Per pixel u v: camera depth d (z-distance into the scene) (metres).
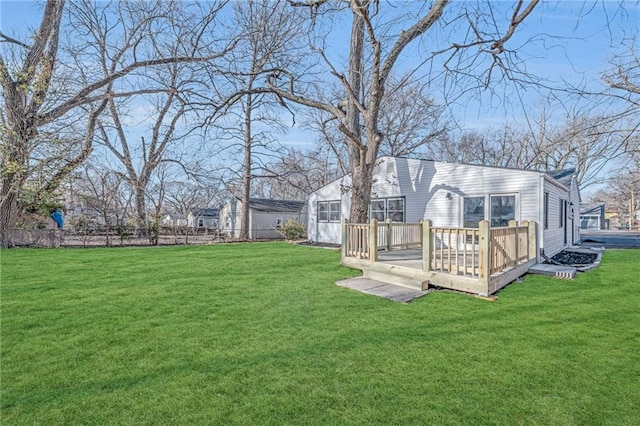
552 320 4.39
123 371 3.00
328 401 2.54
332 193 16.30
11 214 12.67
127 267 8.34
